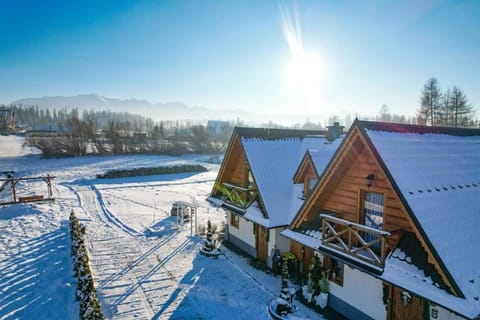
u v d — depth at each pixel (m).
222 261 15.77
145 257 15.88
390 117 90.44
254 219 14.63
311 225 11.86
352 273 10.92
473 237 8.12
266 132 17.52
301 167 14.77
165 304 11.56
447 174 9.52
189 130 96.50
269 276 14.26
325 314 11.36
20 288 12.25
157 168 44.25
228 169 18.72
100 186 34.44
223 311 11.25
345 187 10.95
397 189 8.05
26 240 17.44
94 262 15.09
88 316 8.56
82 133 58.84
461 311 6.57
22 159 49.00
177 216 21.48
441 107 54.72
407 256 8.30
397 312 9.47
